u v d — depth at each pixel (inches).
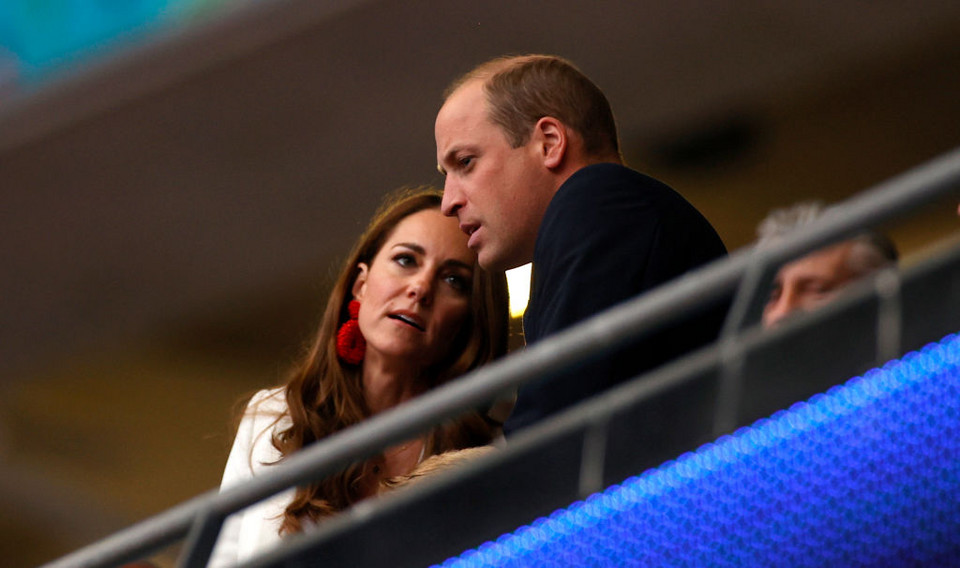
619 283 385.1
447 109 466.6
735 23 1254.9
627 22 1278.3
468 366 550.3
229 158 1492.4
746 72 1301.7
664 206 403.5
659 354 375.9
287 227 1536.7
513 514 281.7
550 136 453.7
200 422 1766.7
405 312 537.0
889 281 260.2
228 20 1423.5
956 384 253.0
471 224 460.4
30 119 1541.6
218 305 1643.7
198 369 1732.3
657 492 271.7
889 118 1353.3
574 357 269.6
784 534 262.4
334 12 1364.4
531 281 414.6
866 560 257.4
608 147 462.0
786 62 1288.1
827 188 1423.5
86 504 1812.3
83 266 1624.0
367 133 1430.9
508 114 456.4
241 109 1451.8
